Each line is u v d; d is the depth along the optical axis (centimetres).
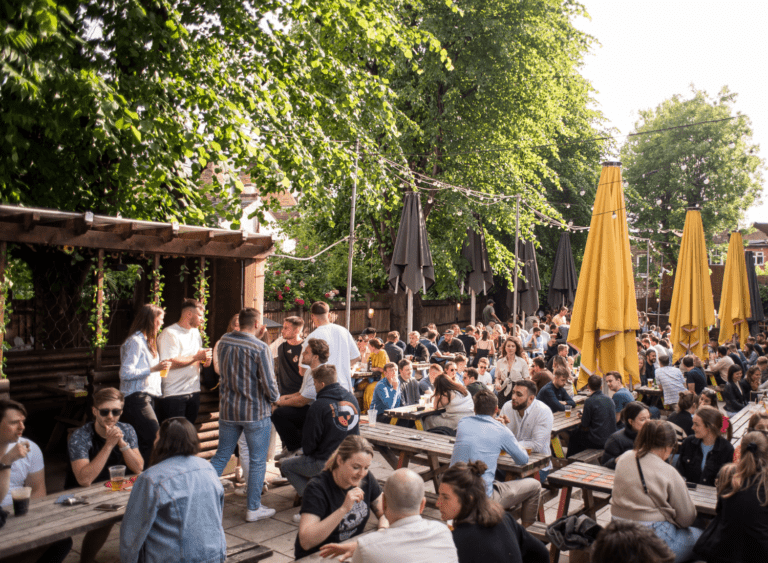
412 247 1261
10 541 322
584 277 826
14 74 518
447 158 1812
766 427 564
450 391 766
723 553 413
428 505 611
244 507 607
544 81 1880
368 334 1191
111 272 939
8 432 383
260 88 900
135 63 797
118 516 365
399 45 1083
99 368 666
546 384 846
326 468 388
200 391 672
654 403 1205
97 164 828
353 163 1103
